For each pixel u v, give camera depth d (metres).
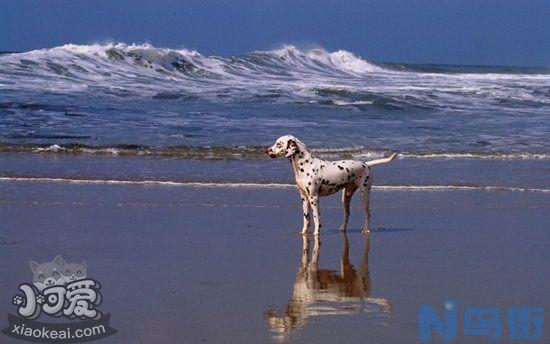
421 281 10.01
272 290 9.41
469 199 16.62
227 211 14.67
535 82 51.56
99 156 21.09
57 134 24.11
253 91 36.97
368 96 36.66
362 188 13.31
